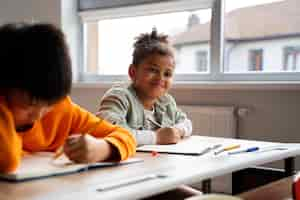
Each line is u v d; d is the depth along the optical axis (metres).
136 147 1.11
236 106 2.47
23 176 0.71
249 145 1.19
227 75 2.61
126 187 0.66
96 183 0.69
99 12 3.15
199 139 1.38
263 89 2.33
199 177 0.77
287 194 0.93
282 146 1.19
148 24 2.93
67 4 3.21
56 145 1.05
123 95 1.51
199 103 2.61
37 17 3.29
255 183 1.23
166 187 0.69
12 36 0.73
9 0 3.44
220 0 2.60
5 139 0.76
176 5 2.76
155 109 1.63
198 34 2.73
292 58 2.41
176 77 2.81
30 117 0.80
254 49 2.54
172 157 0.97
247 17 2.54
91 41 3.27
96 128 1.05
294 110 2.29
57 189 0.65
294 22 2.38
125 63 3.09
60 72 0.73
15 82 0.71
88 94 3.08
